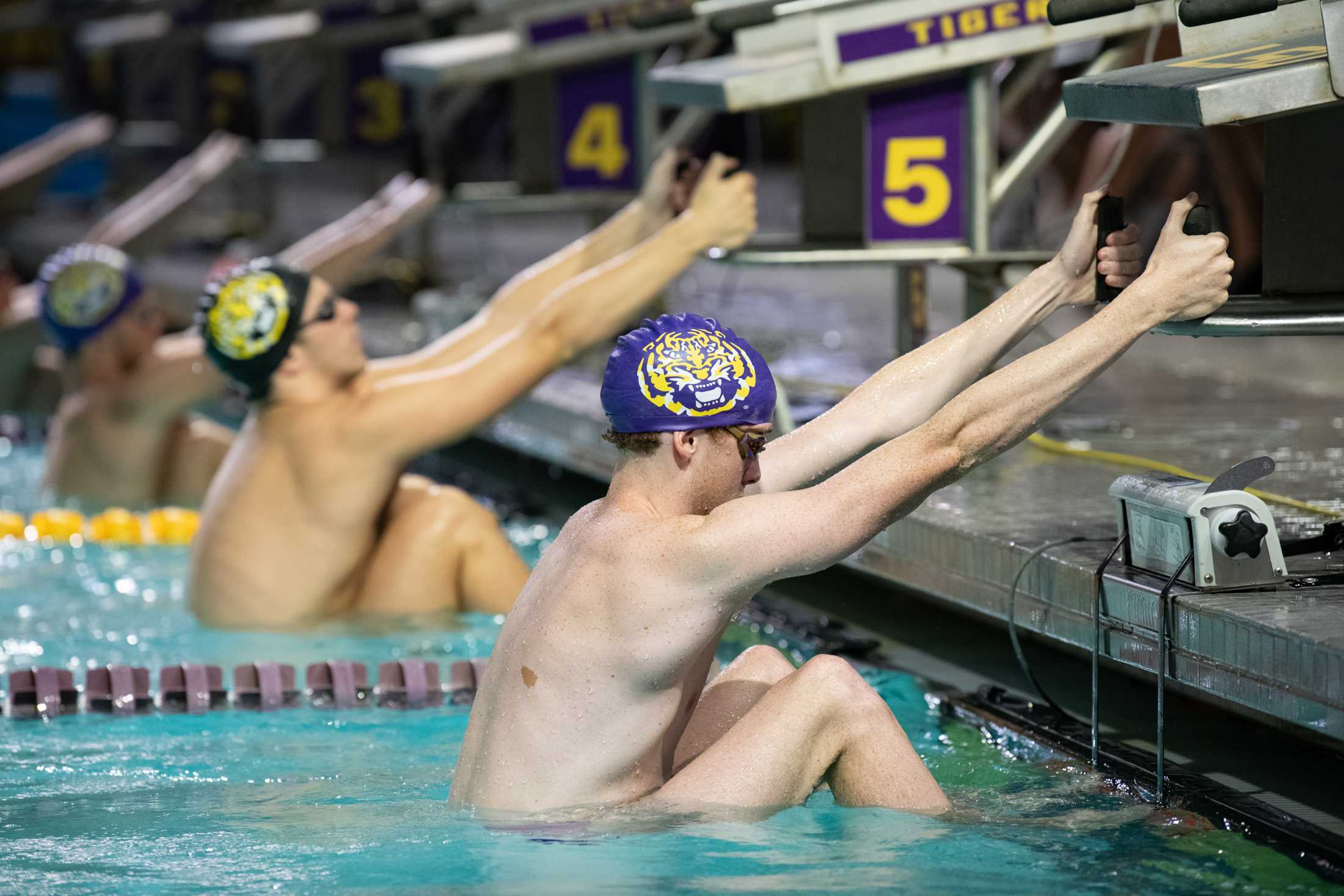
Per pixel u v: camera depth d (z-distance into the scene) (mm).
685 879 8688
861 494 9117
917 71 15883
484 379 15883
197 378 22750
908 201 16703
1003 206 16812
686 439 9508
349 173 44594
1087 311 26203
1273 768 11219
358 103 32125
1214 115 9445
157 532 21297
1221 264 9641
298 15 36062
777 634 16094
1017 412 9312
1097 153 24922
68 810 10438
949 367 10531
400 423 15781
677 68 17531
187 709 13453
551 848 9133
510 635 10008
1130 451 17094
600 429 21016
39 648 15383
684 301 32844
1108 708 12859
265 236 40250
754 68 16469
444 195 24266
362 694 13852
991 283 17031
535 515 22594
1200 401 20766
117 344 22719
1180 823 9805
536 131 25891
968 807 10023
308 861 9203
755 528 9086
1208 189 25734
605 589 9445
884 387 10539
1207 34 11406
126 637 15836
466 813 9836
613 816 9523
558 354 16078
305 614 16172
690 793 9578
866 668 14477
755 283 37812
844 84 15734
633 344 9625
